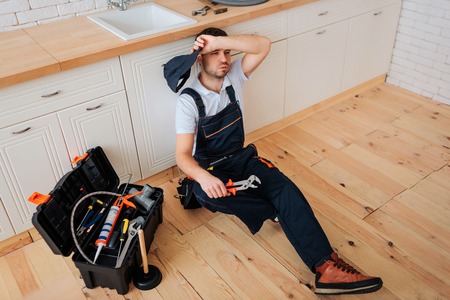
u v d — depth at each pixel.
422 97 3.19
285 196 1.81
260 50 1.95
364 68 3.14
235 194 1.79
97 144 2.01
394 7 3.03
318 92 2.92
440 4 2.86
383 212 2.14
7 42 1.96
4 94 1.66
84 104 1.88
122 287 1.72
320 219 2.10
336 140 2.71
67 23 2.19
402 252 1.92
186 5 2.37
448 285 1.76
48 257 1.95
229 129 1.96
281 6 2.31
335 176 2.39
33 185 1.90
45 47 1.88
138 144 2.16
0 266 1.91
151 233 1.94
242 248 1.96
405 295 1.72
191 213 2.17
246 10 2.22
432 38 2.99
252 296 1.74
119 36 1.95
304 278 1.81
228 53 1.94
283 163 2.51
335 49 2.82
